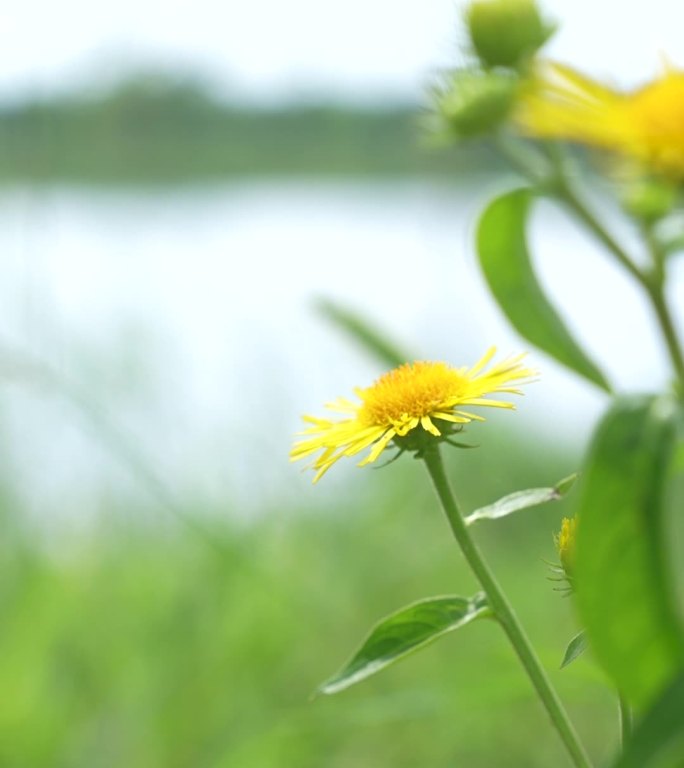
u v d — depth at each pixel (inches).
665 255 17.6
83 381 42.5
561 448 45.9
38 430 41.5
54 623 32.7
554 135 16.1
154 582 34.8
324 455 17.1
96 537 39.6
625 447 14.9
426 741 28.2
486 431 44.3
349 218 156.0
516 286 18.2
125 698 31.2
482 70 17.9
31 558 35.9
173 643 32.4
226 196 210.8
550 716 16.1
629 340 57.9
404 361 22.0
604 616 14.8
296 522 38.7
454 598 16.3
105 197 174.7
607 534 14.8
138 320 47.4
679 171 15.8
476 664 27.4
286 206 188.1
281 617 33.2
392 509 39.9
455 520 16.5
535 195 18.0
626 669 14.7
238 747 28.0
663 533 14.8
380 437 16.9
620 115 16.0
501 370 17.1
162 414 42.2
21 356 34.6
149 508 38.9
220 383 50.4
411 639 16.3
